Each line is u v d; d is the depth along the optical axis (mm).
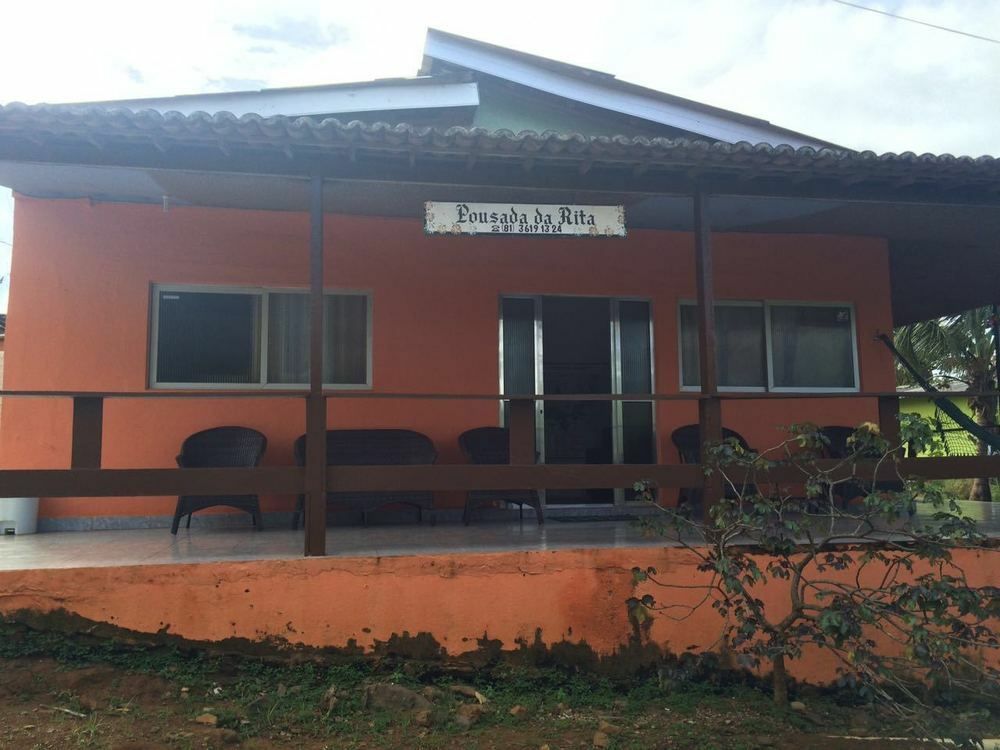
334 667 4602
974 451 10062
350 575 4711
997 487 14906
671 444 7699
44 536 6078
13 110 4461
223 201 6777
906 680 4672
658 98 7793
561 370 7699
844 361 8156
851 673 4504
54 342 6652
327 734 4000
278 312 7152
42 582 4461
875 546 4703
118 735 3785
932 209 6625
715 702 4711
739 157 5207
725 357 7965
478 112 7863
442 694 4477
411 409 7246
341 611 4680
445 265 7426
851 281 8156
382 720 4148
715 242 7941
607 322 7805
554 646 4859
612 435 7711
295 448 6434
